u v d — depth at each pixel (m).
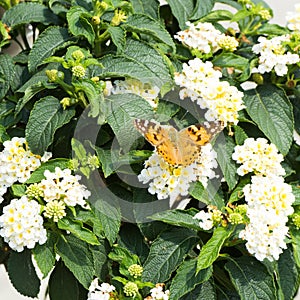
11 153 0.71
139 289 0.71
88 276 0.70
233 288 0.74
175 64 0.76
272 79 0.78
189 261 0.70
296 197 0.73
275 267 0.72
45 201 0.71
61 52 0.75
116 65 0.73
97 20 0.73
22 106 0.71
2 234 0.69
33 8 0.77
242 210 0.70
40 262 0.69
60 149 0.74
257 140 0.73
